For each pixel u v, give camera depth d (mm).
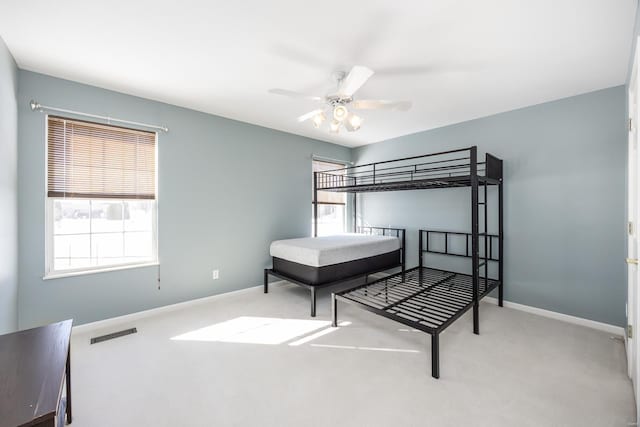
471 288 3020
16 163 2164
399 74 2312
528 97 2791
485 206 3111
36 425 834
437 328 1924
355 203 5012
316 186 4426
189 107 3125
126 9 1557
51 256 2418
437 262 3889
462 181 2830
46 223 2369
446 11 1554
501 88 2588
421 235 3982
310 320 2828
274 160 3967
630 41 1830
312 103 2984
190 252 3191
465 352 2197
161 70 2277
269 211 3922
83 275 2535
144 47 1948
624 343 2336
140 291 2852
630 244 1952
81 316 2527
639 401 1363
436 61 2105
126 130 2771
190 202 3184
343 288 3961
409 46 1905
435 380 1846
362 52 1985
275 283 3977
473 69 2229
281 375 1896
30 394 923
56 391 948
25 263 2264
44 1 1486
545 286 2936
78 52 2012
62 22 1672
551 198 2891
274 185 3975
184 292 3152
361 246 3516
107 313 2658
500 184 3150
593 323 2641
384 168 4539
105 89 2619
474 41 1846
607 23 1647
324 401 1647
